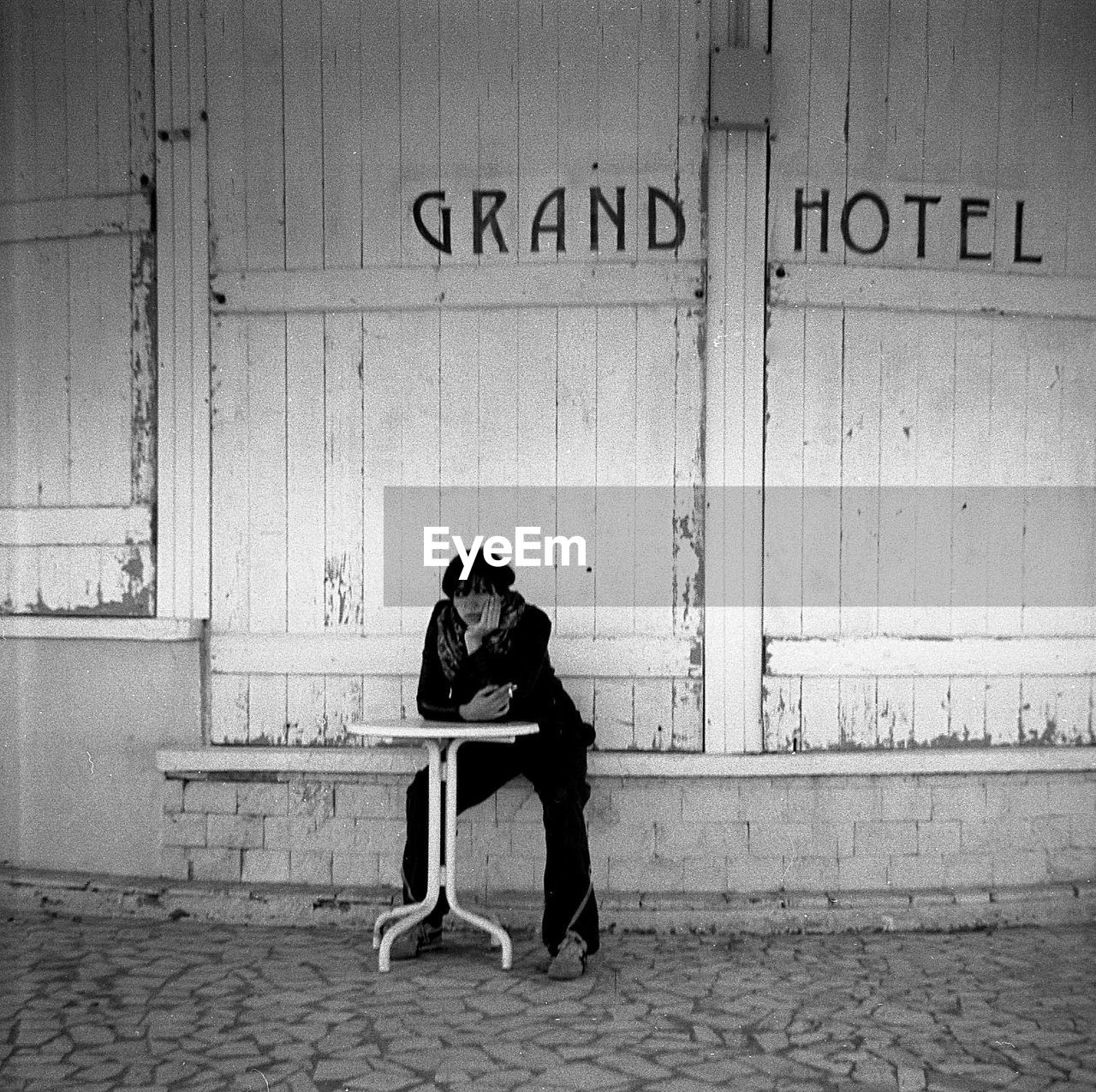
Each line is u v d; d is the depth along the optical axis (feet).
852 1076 10.21
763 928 14.44
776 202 15.01
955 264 15.37
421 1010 11.68
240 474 15.51
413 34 15.20
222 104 15.46
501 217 15.15
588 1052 10.66
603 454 15.08
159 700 15.57
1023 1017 11.59
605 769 14.73
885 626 15.24
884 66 15.16
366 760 14.97
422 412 15.29
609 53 14.98
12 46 15.89
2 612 15.97
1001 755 15.05
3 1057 10.55
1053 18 15.49
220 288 15.51
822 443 15.12
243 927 14.65
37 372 15.96
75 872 15.67
